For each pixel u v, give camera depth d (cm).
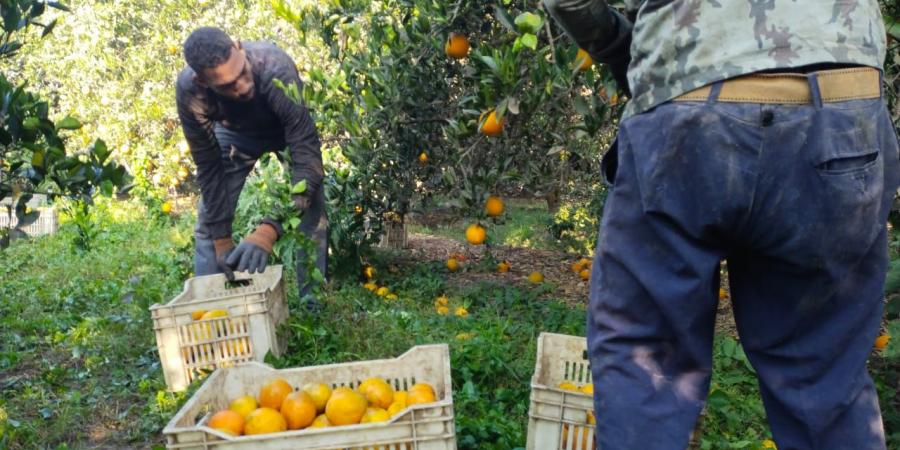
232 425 254
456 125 386
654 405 155
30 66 1176
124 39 1191
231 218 464
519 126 424
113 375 412
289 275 635
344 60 478
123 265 754
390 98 473
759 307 164
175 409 360
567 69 312
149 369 416
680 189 151
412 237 1019
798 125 145
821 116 144
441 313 547
